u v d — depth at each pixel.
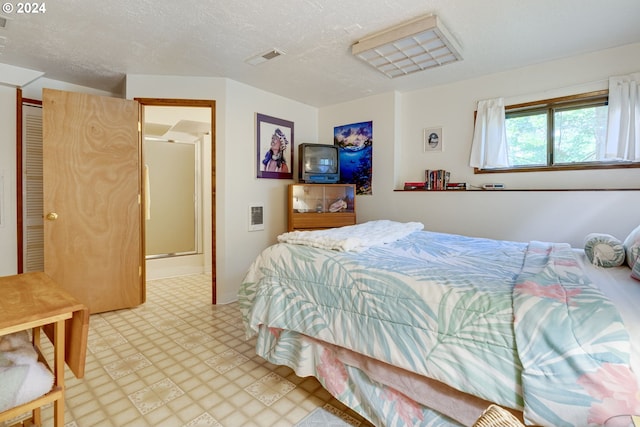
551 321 0.99
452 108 3.29
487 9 2.01
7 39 2.34
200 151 4.66
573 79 2.67
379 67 2.83
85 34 2.28
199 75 3.08
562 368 0.92
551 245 2.02
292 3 1.93
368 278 1.44
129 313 2.91
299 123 3.96
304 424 1.47
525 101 2.88
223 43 2.43
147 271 4.21
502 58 2.71
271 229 3.65
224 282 3.20
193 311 2.97
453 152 3.30
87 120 2.78
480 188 3.11
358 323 1.41
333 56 2.67
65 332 1.28
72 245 2.74
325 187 3.68
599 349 0.89
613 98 2.47
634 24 2.17
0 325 0.99
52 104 2.65
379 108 3.67
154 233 4.43
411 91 3.56
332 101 3.93
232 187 3.24
